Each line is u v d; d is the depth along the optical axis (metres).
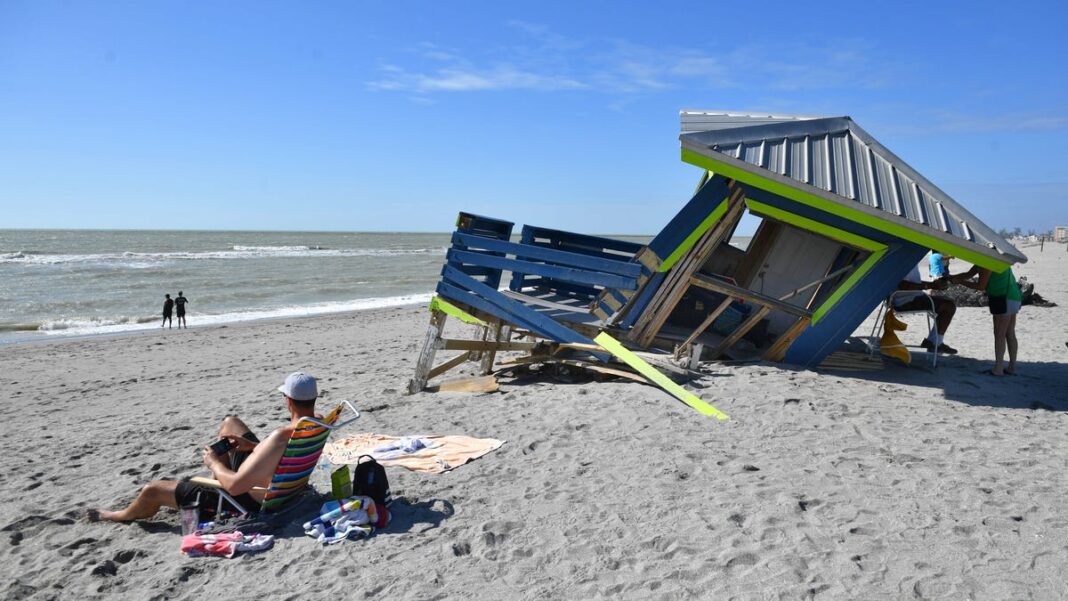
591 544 4.55
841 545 4.40
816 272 9.65
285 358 15.61
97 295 35.47
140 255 75.12
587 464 6.01
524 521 4.94
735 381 8.38
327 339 19.36
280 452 4.89
